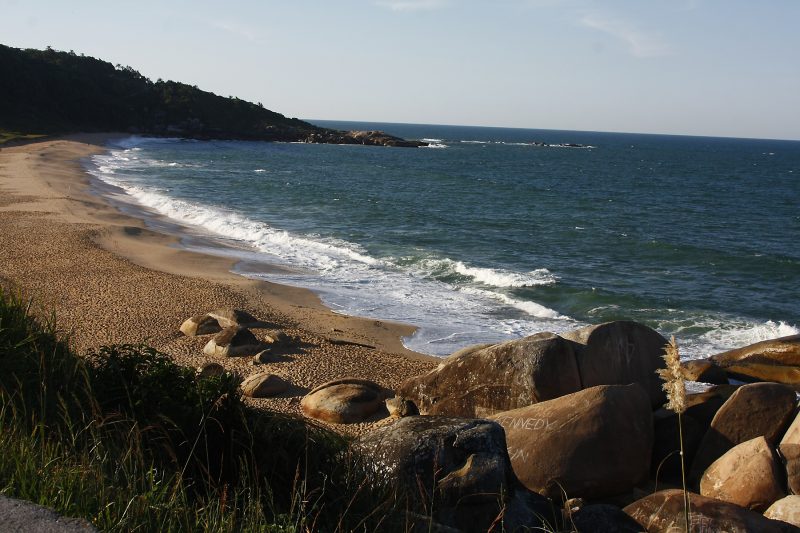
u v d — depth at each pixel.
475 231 29.14
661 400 8.55
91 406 5.03
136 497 3.99
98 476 4.16
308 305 16.08
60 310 13.66
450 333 14.44
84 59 106.31
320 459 5.33
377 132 130.38
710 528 5.43
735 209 43.28
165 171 50.06
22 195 31.12
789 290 20.69
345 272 20.08
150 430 5.10
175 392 5.52
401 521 4.66
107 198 33.28
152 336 12.48
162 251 21.30
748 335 15.59
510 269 21.80
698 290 20.19
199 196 36.72
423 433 5.53
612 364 8.30
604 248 26.55
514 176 63.56
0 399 5.07
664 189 55.94
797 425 6.81
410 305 16.67
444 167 72.00
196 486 4.82
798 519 5.64
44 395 5.16
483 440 5.49
